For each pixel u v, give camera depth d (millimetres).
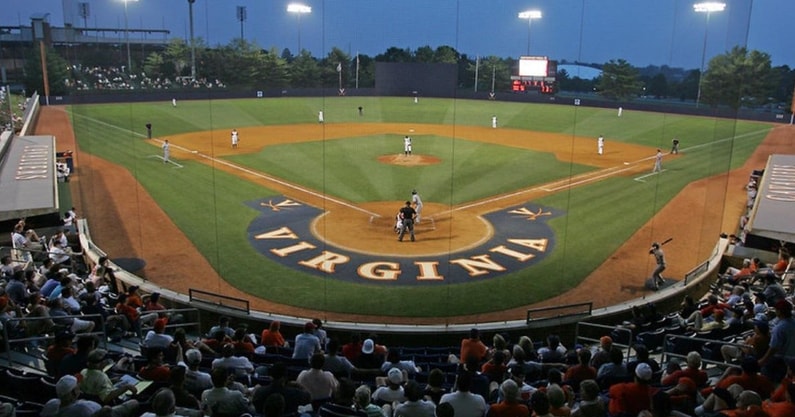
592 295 16766
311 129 46812
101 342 11703
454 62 55125
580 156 37875
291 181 29562
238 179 29844
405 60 55094
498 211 24969
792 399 6414
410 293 16672
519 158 36781
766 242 19594
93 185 27906
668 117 48656
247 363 9266
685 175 32625
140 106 48938
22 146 28969
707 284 18250
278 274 17875
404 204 25719
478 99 56281
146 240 20672
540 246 20766
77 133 37844
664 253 20406
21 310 11625
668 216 24797
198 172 31281
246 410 7188
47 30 61844
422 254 19734
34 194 22656
